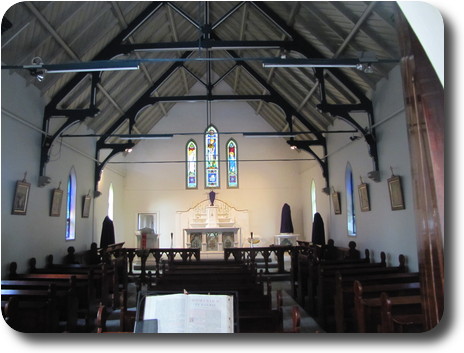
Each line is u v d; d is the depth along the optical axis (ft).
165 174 57.93
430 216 12.27
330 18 26.73
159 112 55.93
